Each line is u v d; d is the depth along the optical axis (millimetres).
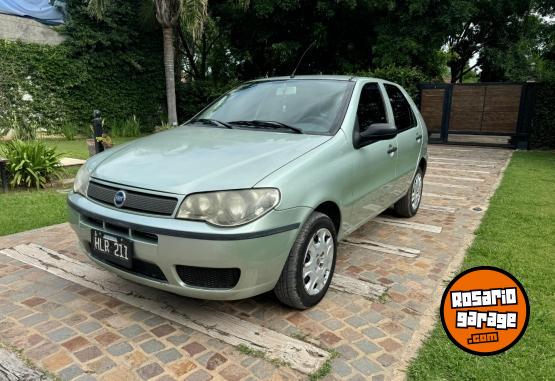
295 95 3742
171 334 2658
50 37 13984
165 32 13109
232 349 2518
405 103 4914
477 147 13102
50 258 3771
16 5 14312
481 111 12922
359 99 3643
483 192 6875
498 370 2363
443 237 4582
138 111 16469
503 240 4430
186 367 2355
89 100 14992
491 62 20812
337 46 17172
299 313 2934
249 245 2379
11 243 4133
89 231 2734
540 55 14352
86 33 14430
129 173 2676
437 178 8117
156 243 2416
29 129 12328
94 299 3072
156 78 16797
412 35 14719
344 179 3129
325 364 2391
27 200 5762
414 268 3738
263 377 2283
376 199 3877
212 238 2324
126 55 15531
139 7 15648
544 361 2443
